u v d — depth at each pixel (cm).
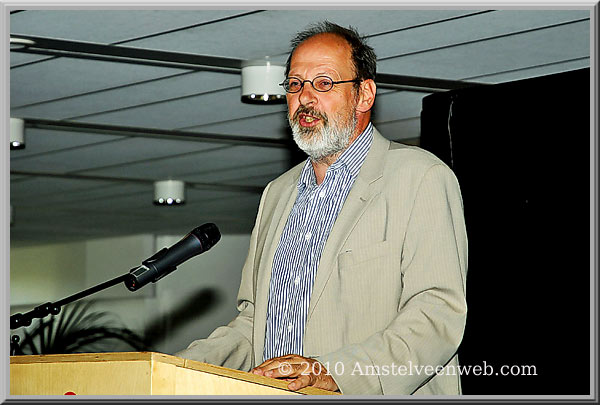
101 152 847
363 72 283
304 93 276
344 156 282
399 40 525
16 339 380
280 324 273
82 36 521
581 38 519
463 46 535
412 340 246
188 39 527
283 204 297
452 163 395
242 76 575
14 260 1384
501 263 384
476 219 389
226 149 842
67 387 205
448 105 397
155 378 194
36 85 627
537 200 377
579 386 366
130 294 1365
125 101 673
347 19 492
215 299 1365
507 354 379
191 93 652
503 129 385
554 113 375
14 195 1071
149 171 941
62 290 1373
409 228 264
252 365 282
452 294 256
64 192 1054
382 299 263
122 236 1362
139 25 503
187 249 262
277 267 281
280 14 486
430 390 263
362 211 271
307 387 220
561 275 371
